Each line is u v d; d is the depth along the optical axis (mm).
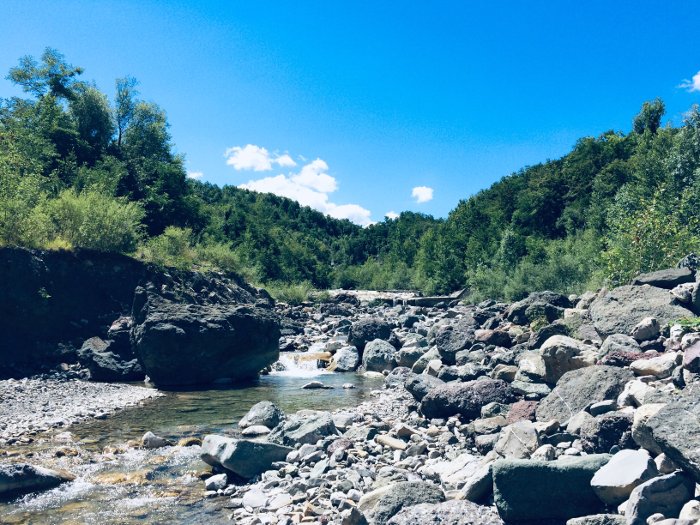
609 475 5352
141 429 10969
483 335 15453
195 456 9188
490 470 6113
